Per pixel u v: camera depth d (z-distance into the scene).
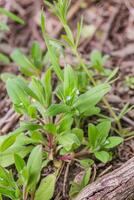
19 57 0.46
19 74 0.53
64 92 0.37
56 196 0.38
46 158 0.39
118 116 0.43
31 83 0.40
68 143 0.36
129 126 0.43
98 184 0.34
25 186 0.34
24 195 0.35
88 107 0.37
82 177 0.38
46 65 0.50
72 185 0.38
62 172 0.39
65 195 0.38
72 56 0.53
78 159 0.40
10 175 0.35
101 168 0.39
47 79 0.38
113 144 0.38
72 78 0.37
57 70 0.38
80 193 0.35
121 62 0.53
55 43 0.40
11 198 0.35
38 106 0.39
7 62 0.52
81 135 0.39
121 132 0.42
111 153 0.39
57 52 0.46
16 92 0.37
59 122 0.38
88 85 0.45
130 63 0.52
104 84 0.37
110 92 0.48
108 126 0.39
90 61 0.53
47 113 0.35
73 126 0.42
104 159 0.37
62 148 0.39
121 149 0.41
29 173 0.34
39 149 0.35
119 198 0.34
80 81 0.44
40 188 0.36
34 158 0.35
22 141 0.38
